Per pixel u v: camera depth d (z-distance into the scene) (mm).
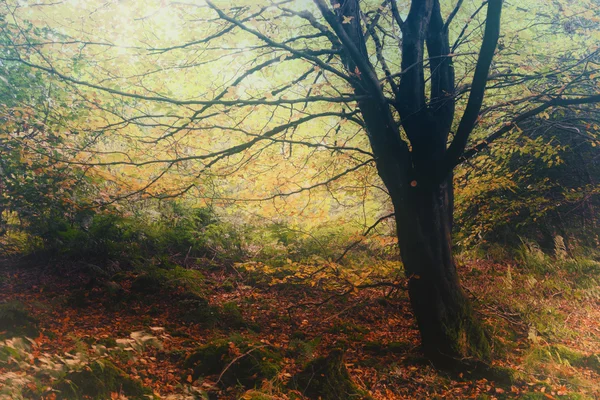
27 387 3904
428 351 6469
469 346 6375
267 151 7473
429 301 6441
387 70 7016
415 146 6465
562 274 10547
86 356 4547
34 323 6180
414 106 6449
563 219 12445
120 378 4531
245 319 8023
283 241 12008
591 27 7973
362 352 6965
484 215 12508
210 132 6875
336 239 11844
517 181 12422
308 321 8305
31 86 8820
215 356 5449
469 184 10727
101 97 6859
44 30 8367
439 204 6562
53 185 8773
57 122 7164
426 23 6590
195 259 11539
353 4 6320
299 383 5188
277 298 9617
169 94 6629
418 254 6488
